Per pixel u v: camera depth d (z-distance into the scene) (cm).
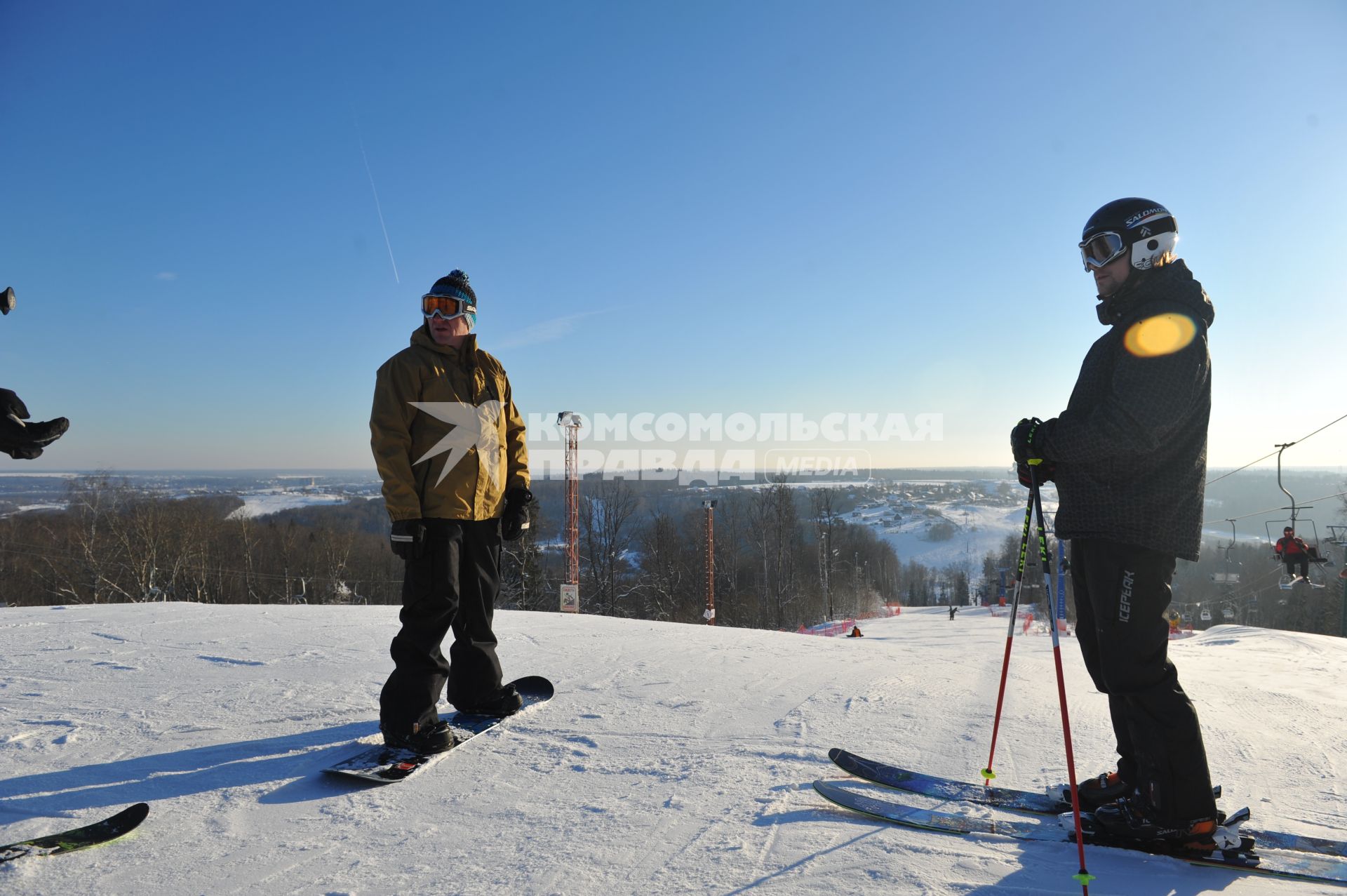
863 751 269
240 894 167
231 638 504
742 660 445
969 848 190
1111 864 182
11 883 171
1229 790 238
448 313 282
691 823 205
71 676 387
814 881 170
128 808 206
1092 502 201
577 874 175
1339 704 365
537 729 295
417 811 215
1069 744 172
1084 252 213
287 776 243
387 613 675
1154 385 186
